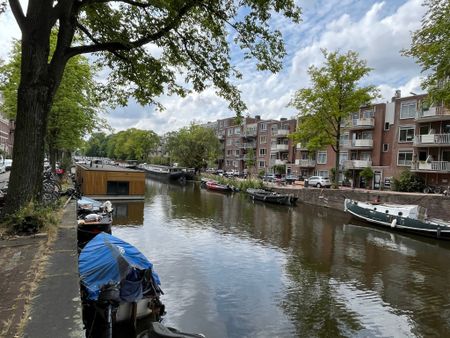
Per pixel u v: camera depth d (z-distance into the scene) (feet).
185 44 31.17
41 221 22.49
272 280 32.81
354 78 83.71
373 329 23.97
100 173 80.69
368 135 119.55
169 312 24.81
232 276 33.32
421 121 97.04
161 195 104.32
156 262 36.40
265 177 150.51
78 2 24.62
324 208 87.86
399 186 93.86
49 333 10.15
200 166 177.37
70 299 12.58
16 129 22.45
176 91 33.88
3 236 20.71
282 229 59.16
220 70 32.76
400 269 38.01
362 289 31.42
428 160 92.32
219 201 95.55
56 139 73.72
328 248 46.70
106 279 18.83
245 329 23.17
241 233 53.78
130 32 30.04
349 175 120.06
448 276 35.83
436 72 48.47
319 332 23.25
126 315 19.65
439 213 63.62
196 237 48.93
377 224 65.31
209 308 25.95
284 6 25.22
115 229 51.93
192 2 25.76
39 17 21.94
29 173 22.47
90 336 17.16
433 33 47.09
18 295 12.76
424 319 25.64
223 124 239.09
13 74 60.49
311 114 89.81
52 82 23.21
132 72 32.30
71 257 17.57
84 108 71.87
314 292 30.22
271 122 184.75
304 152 154.10
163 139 276.00
